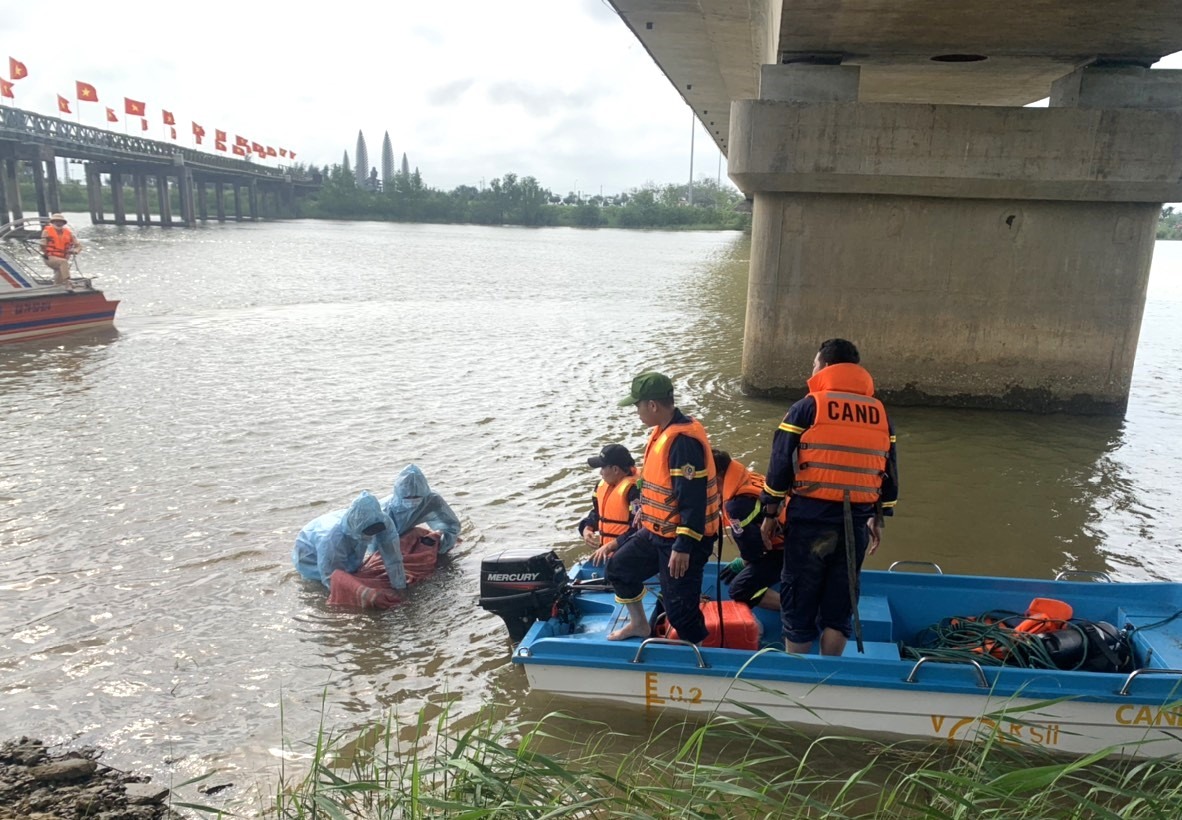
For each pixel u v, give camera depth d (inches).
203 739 189.8
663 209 4808.1
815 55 486.0
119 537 298.0
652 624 221.1
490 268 1545.3
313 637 236.8
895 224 501.4
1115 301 498.3
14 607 247.3
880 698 191.5
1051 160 470.9
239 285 1113.4
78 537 297.1
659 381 195.8
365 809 159.9
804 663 192.5
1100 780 179.8
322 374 573.6
